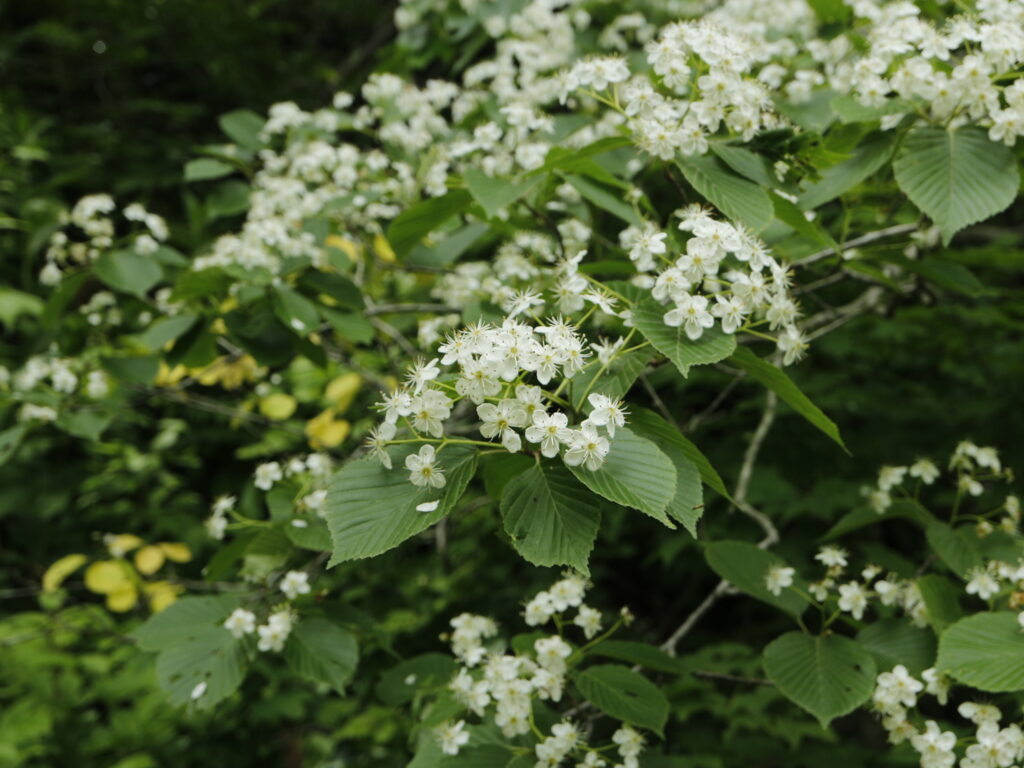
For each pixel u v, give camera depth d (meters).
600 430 1.51
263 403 3.93
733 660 4.07
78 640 4.75
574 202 3.02
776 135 2.05
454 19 3.85
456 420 2.54
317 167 3.25
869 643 2.19
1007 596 2.28
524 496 1.48
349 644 2.27
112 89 7.70
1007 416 4.23
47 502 5.43
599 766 2.03
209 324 2.99
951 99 2.07
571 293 1.72
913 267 2.64
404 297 4.21
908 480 4.17
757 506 4.34
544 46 3.63
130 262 3.21
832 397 4.18
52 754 4.41
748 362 1.66
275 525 2.40
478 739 2.10
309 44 8.30
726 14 3.40
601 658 3.70
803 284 3.32
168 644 2.25
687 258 1.64
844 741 4.69
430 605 3.82
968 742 1.93
